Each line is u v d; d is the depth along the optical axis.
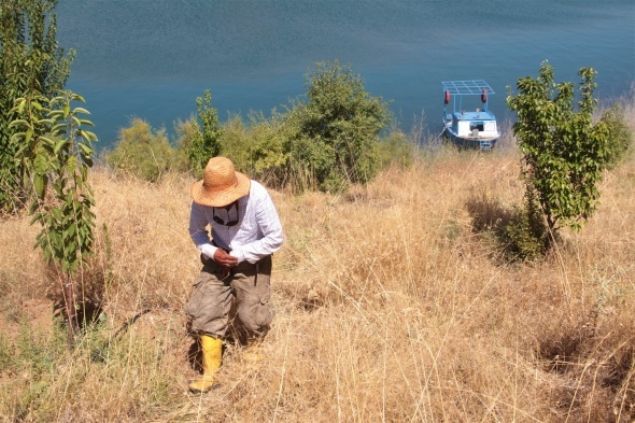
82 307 5.50
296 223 8.04
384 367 4.10
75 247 4.79
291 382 4.30
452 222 7.30
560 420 3.99
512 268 6.42
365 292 5.51
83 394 4.22
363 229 6.42
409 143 16.20
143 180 11.54
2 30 9.27
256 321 4.66
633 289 5.21
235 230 4.53
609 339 4.51
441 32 81.12
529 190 6.98
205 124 13.94
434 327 4.75
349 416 3.91
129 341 4.70
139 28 74.19
